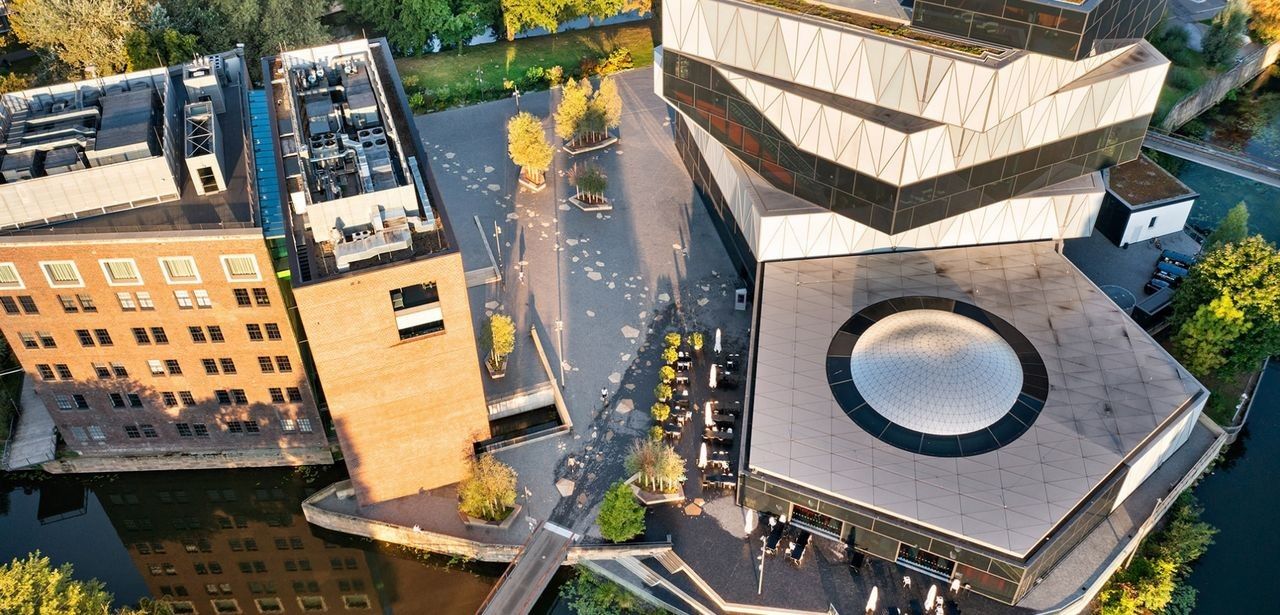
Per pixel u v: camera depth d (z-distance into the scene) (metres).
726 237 96.50
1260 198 107.81
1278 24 130.00
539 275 94.25
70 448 78.25
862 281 82.75
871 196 78.12
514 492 72.00
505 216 101.69
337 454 80.12
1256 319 78.12
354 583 76.00
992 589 65.19
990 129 70.62
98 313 68.81
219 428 77.25
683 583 68.50
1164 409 71.19
